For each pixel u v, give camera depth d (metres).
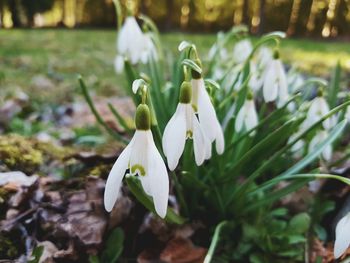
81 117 0.26
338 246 0.09
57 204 0.13
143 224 0.13
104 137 0.21
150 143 0.09
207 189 0.13
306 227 0.13
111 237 0.12
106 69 0.48
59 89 0.34
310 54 0.69
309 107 0.14
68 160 0.16
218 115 0.14
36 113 0.26
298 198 0.15
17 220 0.12
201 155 0.10
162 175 0.09
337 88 0.17
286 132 0.13
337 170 0.15
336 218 0.14
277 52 0.13
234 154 0.14
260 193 0.14
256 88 0.15
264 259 0.12
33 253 0.11
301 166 0.12
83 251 0.12
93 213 0.13
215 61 0.18
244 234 0.13
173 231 0.13
